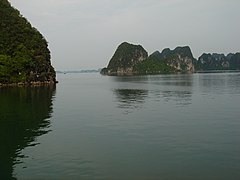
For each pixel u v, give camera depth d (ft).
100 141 87.40
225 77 578.66
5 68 368.68
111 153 75.25
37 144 85.92
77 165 67.10
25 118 130.11
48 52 446.19
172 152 74.74
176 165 65.62
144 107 159.74
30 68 399.65
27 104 180.65
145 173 61.67
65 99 210.79
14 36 418.92
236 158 69.26
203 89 276.21
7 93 260.21
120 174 61.41
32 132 101.81
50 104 180.86
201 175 60.08
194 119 119.55
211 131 97.40
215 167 63.98
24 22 456.45
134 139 88.58
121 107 162.40
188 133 94.89
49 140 90.38
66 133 99.45
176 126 106.22
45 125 113.91
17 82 383.04
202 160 68.39
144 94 240.12
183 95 222.07
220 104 164.35
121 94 246.68
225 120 116.06
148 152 75.25
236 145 80.07
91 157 72.43
